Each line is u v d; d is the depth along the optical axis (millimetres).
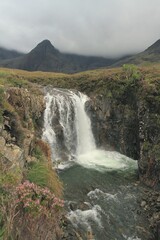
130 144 30266
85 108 35031
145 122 27031
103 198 18531
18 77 38219
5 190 9688
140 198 19109
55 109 30422
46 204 9734
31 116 23703
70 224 14406
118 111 32469
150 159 23469
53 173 17078
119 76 36031
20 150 13648
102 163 26938
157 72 36500
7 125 14750
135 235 14797
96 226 14961
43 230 8953
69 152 29938
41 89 35031
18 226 8617
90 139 33719
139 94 30016
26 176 13555
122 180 22562
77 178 21734
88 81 40969
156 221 15969
